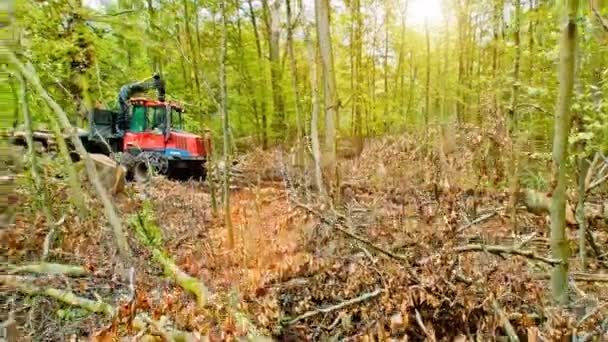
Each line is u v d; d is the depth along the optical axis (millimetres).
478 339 2475
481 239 3611
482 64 14953
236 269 3760
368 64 17406
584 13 3844
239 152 14750
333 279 3371
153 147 10180
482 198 5828
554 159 2658
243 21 16078
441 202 4969
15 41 4133
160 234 4543
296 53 15180
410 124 16250
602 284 3518
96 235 4699
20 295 3654
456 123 11039
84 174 6570
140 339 2654
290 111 15125
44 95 4273
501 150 6004
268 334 2770
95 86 9930
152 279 3814
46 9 5488
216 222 5805
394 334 2639
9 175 4449
